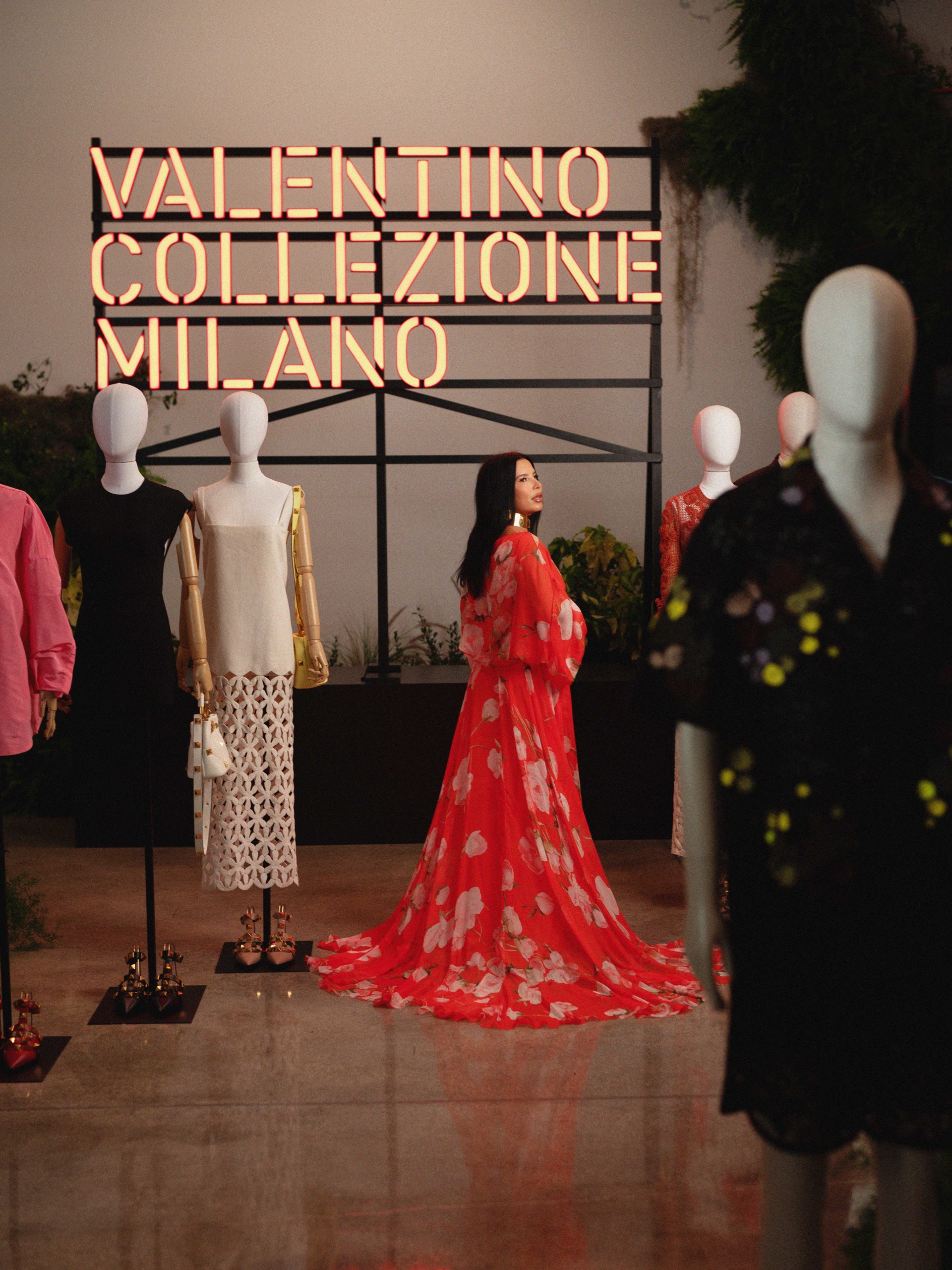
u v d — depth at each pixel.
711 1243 2.06
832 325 1.33
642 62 6.71
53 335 6.67
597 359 6.91
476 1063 2.79
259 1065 2.79
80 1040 2.94
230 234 4.80
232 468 3.31
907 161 6.48
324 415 6.88
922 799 1.32
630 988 3.14
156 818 4.80
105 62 6.58
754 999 1.36
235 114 6.66
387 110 6.69
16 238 6.61
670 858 4.62
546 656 3.17
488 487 3.28
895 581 1.33
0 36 6.52
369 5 6.63
